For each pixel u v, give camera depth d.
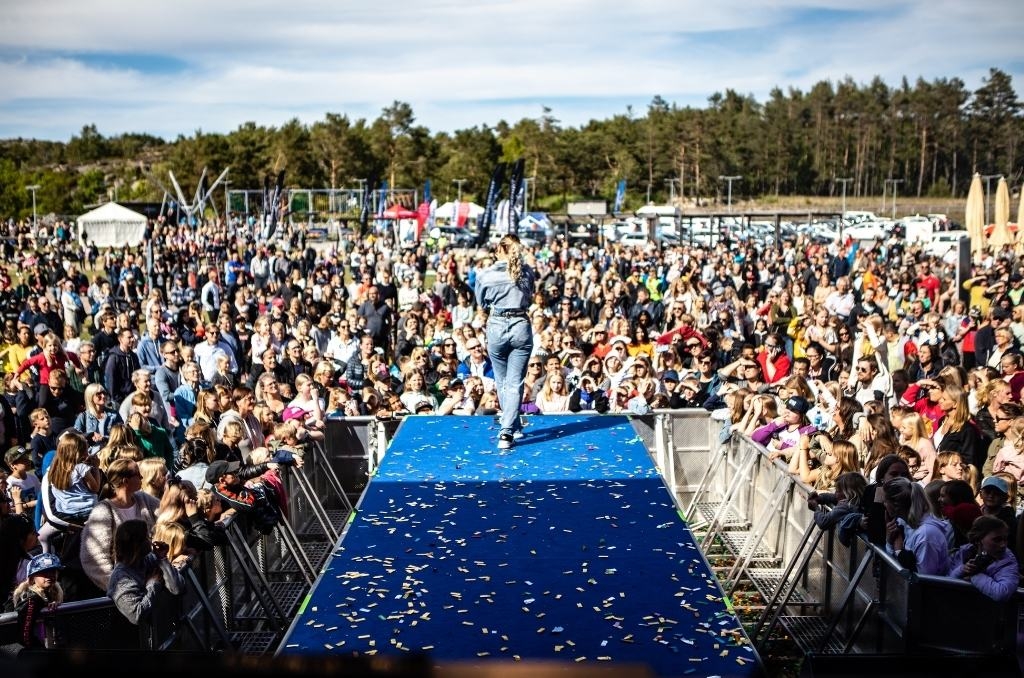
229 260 27.48
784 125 116.81
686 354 13.97
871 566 5.90
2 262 37.69
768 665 6.61
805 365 10.98
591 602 5.11
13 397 10.60
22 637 4.82
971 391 10.22
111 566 5.71
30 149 150.25
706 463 10.49
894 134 118.56
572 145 109.56
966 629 5.22
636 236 51.38
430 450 7.94
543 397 10.69
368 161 99.38
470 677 1.83
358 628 4.84
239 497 6.82
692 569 5.50
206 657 1.82
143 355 12.52
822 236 54.03
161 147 163.00
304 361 12.52
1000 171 109.94
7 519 6.13
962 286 19.47
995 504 6.25
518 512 6.43
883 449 7.41
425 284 32.75
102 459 6.91
